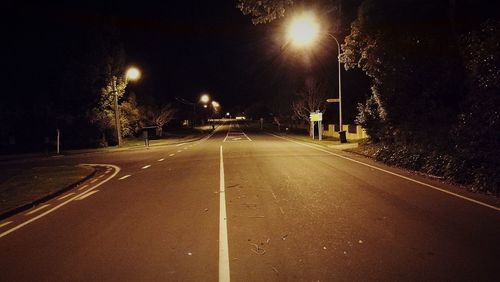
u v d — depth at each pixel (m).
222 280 5.49
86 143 41.59
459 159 13.66
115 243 7.38
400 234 7.39
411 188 12.05
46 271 6.12
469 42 16.28
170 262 6.26
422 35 20.09
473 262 5.98
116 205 10.95
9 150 37.97
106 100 43.50
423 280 5.37
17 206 11.15
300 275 5.59
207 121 123.31
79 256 6.73
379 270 5.71
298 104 52.03
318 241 7.06
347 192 11.55
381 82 22.09
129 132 48.53
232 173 16.34
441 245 6.75
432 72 19.78
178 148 34.66
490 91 12.74
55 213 10.31
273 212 9.29
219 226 8.23
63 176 17.64
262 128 79.50
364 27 21.95
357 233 7.49
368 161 19.70
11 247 7.46
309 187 12.48
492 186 11.25
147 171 18.77
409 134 19.66
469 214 8.79
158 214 9.58
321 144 32.75
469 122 13.55
